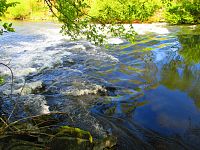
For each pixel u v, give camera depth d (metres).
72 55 14.68
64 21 6.80
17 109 8.33
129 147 6.47
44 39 19.08
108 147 6.27
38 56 14.45
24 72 11.80
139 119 7.80
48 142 5.72
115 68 12.55
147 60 13.81
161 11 26.58
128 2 7.33
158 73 11.84
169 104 8.78
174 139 6.82
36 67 12.57
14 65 12.83
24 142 5.62
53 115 7.88
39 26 25.78
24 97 9.23
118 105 8.73
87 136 6.04
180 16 25.05
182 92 9.79
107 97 9.35
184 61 13.59
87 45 17.00
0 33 5.47
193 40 18.08
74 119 7.74
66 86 10.29
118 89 10.07
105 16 7.10
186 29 22.22
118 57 14.38
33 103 8.77
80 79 11.06
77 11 6.74
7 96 9.25
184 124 7.54
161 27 23.16
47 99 9.16
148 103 8.85
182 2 25.14
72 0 6.54
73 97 9.34
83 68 12.55
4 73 11.59
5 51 15.55
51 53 15.10
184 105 8.72
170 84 10.57
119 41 17.73
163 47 16.36
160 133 7.09
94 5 18.36
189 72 11.97
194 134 7.04
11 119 7.64
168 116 7.99
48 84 10.50
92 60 13.79
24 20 31.42
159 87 10.26
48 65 12.85
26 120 7.20
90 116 7.96
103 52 15.34
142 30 21.64
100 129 7.23
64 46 16.80
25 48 16.39
